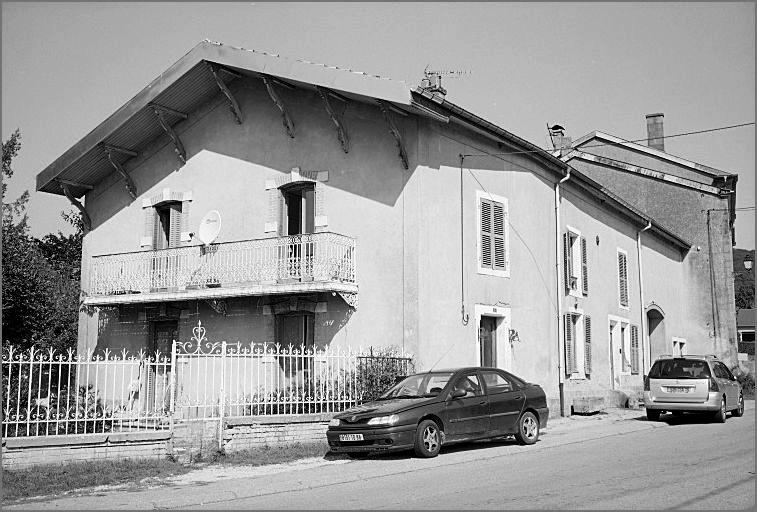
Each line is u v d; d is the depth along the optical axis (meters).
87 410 13.14
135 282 20.70
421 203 17.33
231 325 19.41
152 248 21.41
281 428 14.47
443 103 16.81
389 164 17.83
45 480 10.84
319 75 17.11
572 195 24.05
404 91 16.08
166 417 13.65
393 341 17.14
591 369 24.56
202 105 20.97
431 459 12.72
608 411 23.12
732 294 33.94
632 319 28.89
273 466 12.59
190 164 21.03
